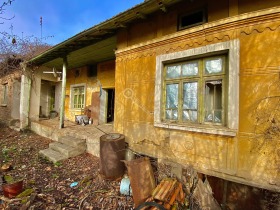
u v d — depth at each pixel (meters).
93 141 6.30
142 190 3.54
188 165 3.99
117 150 4.57
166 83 4.61
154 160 4.65
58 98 13.05
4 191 3.75
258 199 3.76
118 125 5.58
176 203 3.31
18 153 6.77
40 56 8.41
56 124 9.55
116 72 5.76
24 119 10.10
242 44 3.41
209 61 3.92
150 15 4.84
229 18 3.53
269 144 3.09
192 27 4.06
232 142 3.44
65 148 6.38
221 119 3.70
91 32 5.52
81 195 4.01
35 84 10.59
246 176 3.28
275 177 3.03
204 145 3.79
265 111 3.15
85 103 10.45
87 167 5.43
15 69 11.05
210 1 3.84
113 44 6.92
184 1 4.18
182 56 4.16
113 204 3.67
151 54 4.83
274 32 3.14
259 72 3.23
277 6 3.13
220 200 4.11
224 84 3.67
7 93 12.59
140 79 5.07
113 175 4.52
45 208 3.48
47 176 4.93
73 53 8.20
